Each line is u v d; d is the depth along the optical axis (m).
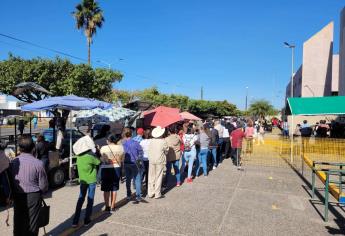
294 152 15.44
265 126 43.44
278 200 7.88
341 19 29.45
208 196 8.14
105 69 29.22
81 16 36.22
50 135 10.75
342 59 28.39
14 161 4.41
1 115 13.99
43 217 4.49
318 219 6.54
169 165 8.84
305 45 44.69
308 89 44.66
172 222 6.19
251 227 6.02
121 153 6.75
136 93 49.09
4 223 5.99
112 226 5.93
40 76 25.20
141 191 8.37
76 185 9.04
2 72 25.53
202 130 11.09
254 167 12.66
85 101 9.34
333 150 14.39
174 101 53.28
